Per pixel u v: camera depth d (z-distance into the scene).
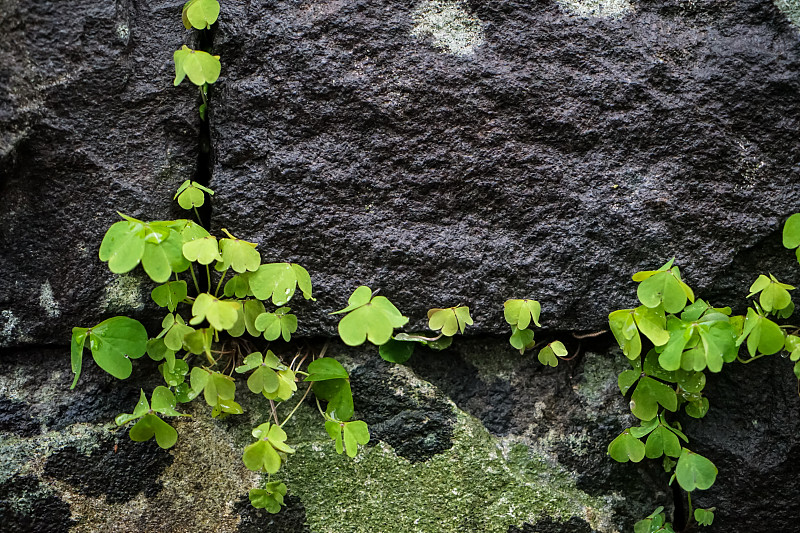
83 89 0.52
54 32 0.52
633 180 0.53
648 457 0.53
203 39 0.53
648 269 0.53
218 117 0.53
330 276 0.53
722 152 0.53
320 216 0.53
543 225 0.53
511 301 0.53
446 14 0.53
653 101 0.53
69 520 0.53
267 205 0.53
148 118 0.52
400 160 0.53
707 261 0.53
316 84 0.53
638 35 0.53
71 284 0.53
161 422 0.52
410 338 0.53
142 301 0.53
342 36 0.53
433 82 0.53
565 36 0.53
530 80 0.53
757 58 0.53
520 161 0.53
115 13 0.52
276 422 0.53
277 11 0.53
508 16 0.53
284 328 0.52
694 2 0.53
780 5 0.53
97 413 0.53
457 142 0.53
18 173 0.52
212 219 0.53
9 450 0.53
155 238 0.51
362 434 0.52
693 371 0.53
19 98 0.52
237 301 0.52
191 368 0.53
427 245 0.53
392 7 0.53
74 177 0.52
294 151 0.53
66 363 0.53
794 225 0.52
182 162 0.53
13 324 0.52
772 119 0.53
